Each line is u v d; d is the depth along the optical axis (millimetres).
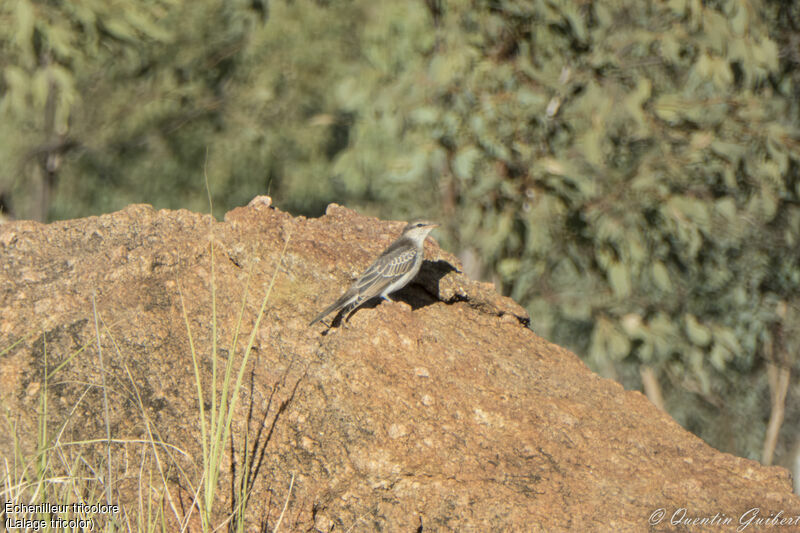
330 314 13609
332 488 11328
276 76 35188
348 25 34531
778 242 30578
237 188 36188
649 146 26266
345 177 26375
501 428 12328
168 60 35094
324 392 12375
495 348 14102
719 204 25984
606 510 11000
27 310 12984
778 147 25641
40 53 27078
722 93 26344
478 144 24984
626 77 25672
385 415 12141
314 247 14648
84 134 33594
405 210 27562
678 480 11664
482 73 25203
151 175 36469
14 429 10820
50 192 34094
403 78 25531
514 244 26422
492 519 10812
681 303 29312
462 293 15047
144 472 11266
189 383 12266
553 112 25062
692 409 38469
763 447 38812
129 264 13617
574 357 14539
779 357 35281
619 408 13328
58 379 12031
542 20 25125
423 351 13484
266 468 11445
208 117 36844
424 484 11219
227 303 13461
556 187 25375
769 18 29172
